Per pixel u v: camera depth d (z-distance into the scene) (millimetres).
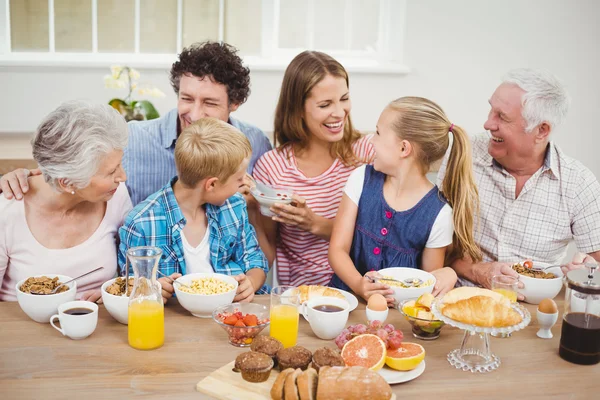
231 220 1986
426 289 1737
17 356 1434
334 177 2326
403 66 3932
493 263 2002
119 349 1484
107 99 3645
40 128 1633
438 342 1580
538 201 2154
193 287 1690
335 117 2184
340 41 4023
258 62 3805
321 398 1231
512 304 1562
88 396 1285
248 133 2414
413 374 1391
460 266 2100
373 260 2041
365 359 1393
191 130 1806
